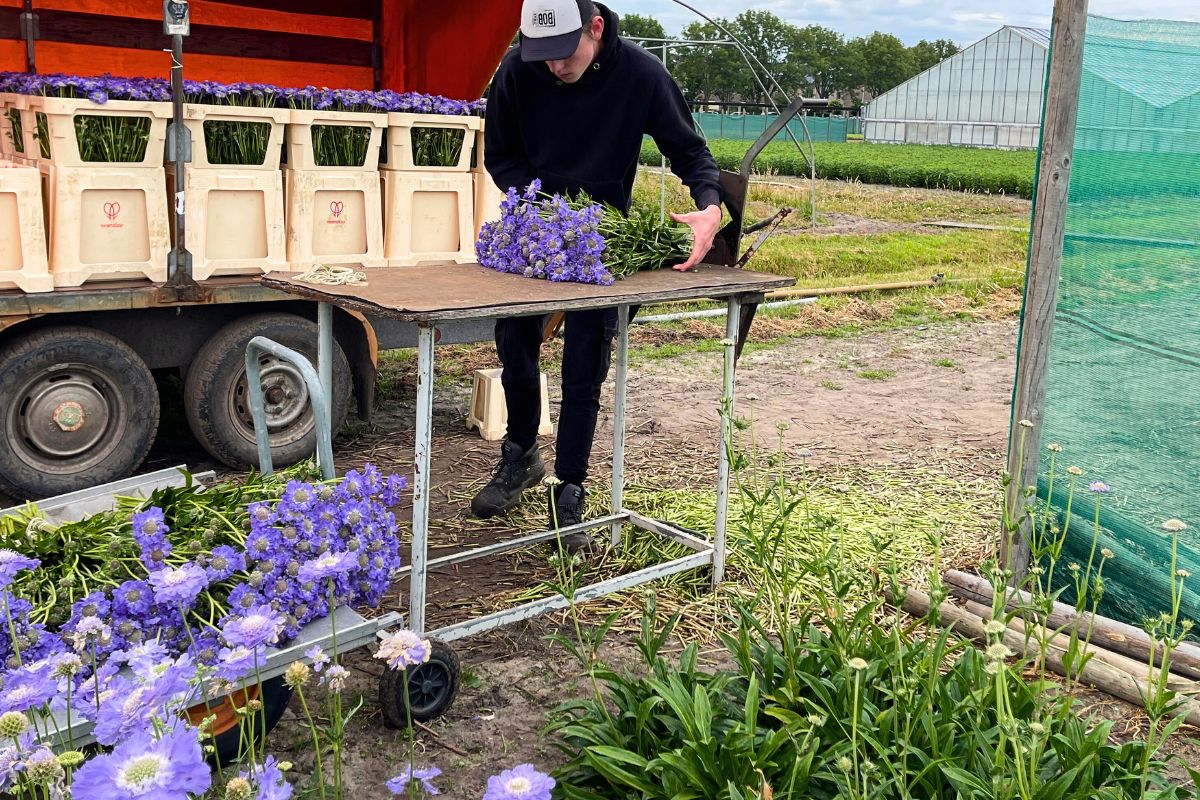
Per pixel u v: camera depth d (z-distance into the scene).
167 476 3.27
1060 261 3.71
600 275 3.47
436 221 5.66
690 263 3.78
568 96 3.87
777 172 38.97
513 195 3.76
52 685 1.73
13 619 2.28
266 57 7.14
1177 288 3.68
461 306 2.96
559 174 4.01
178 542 2.69
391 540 2.93
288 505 2.65
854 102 134.88
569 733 2.66
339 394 5.39
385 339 5.52
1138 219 3.62
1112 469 3.81
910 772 2.35
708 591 3.92
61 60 6.49
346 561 2.24
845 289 11.12
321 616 2.68
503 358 4.33
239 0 6.96
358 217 5.42
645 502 4.80
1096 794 2.29
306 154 5.18
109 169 4.68
